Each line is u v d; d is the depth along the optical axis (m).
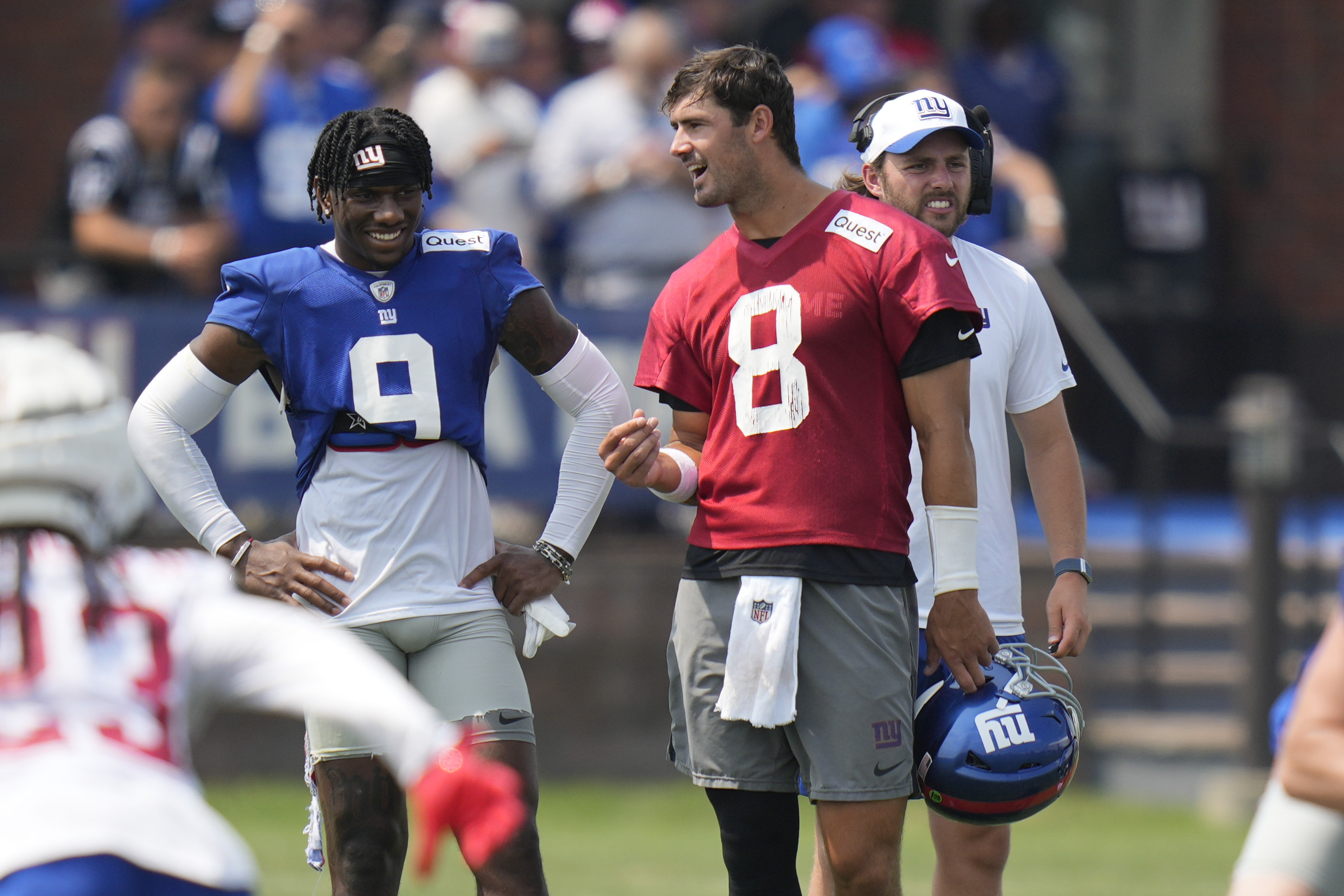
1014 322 17.41
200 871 9.55
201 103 36.66
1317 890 11.48
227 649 10.15
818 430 15.26
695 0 45.16
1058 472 17.61
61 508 10.14
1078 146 50.72
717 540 15.69
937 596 15.34
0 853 9.20
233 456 35.25
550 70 42.25
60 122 47.88
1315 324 52.00
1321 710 10.84
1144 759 38.31
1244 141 53.31
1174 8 54.34
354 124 15.41
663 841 32.09
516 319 16.12
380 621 15.58
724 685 15.48
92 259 35.94
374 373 15.61
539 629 16.25
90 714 9.68
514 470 36.28
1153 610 39.81
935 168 16.94
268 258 15.93
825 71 38.47
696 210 37.84
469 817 9.93
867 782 15.20
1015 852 31.98
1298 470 39.84
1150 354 50.69
